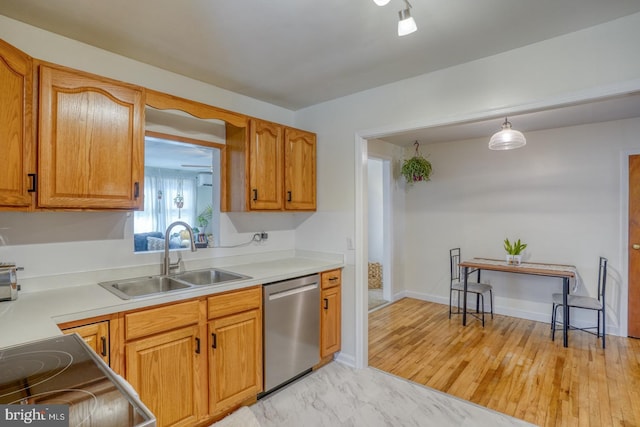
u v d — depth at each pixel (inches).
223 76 97.8
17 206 59.1
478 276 167.5
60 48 75.2
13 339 45.8
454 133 164.2
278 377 94.0
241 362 84.6
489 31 73.1
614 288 141.5
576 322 150.1
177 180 153.4
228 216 109.7
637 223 136.9
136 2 62.9
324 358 114.2
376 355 122.0
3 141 56.4
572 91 73.2
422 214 197.8
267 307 90.7
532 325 153.7
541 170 158.7
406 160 193.6
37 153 61.5
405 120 100.2
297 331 99.4
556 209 154.9
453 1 62.6
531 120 140.2
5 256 69.1
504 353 123.1
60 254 76.1
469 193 180.5
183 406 73.0
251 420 62.8
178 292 72.1
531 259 161.5
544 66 76.9
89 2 62.9
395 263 194.9
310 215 126.0
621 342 132.7
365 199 113.6
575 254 150.3
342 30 73.3
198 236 104.0
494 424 81.8
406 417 84.7
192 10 65.6
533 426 81.0
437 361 116.7
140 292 86.1
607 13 66.3
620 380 102.6
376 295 207.0
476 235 178.2
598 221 144.9
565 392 96.0
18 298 67.0
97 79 69.1
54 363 38.0
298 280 99.4
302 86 106.0
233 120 96.2
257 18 68.4
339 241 117.3
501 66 83.0
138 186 75.0
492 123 144.4
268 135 105.5
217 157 107.4
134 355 65.5
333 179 118.7
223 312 80.6
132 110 74.4
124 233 86.2
